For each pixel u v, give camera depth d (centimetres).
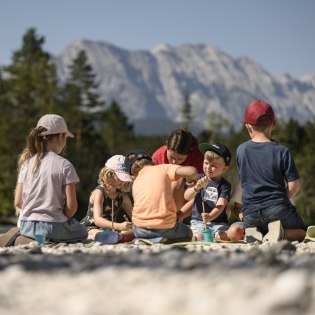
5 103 11375
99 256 729
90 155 10662
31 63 11994
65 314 393
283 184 1234
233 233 1252
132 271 547
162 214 1126
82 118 12688
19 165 1226
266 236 1206
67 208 1188
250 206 1235
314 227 1238
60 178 1188
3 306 421
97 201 1277
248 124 1267
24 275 558
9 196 9394
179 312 374
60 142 1226
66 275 557
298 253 822
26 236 1183
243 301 393
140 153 1201
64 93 12162
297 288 378
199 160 1369
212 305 376
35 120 10906
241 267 566
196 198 1313
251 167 1236
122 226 1226
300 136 14300
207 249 927
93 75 13350
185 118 15700
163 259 636
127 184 1291
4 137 10394
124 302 420
